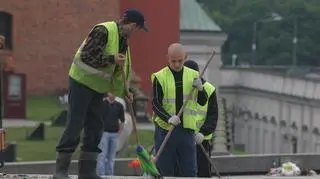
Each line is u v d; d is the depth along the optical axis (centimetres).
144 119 10831
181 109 3253
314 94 18275
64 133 2723
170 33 13875
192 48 17200
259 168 5850
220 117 12312
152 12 13788
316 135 18138
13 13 13550
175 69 3334
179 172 3378
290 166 5681
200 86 3325
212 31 17288
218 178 3488
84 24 13788
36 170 5291
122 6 13838
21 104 10131
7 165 5203
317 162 6066
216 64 17700
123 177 3038
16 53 13562
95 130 2777
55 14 13700
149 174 2988
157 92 3334
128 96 2762
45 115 10894
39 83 13650
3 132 2997
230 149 11262
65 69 13750
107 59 2597
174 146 3347
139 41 13700
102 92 2678
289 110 19862
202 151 3616
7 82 10012
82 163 2808
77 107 2670
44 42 13675
